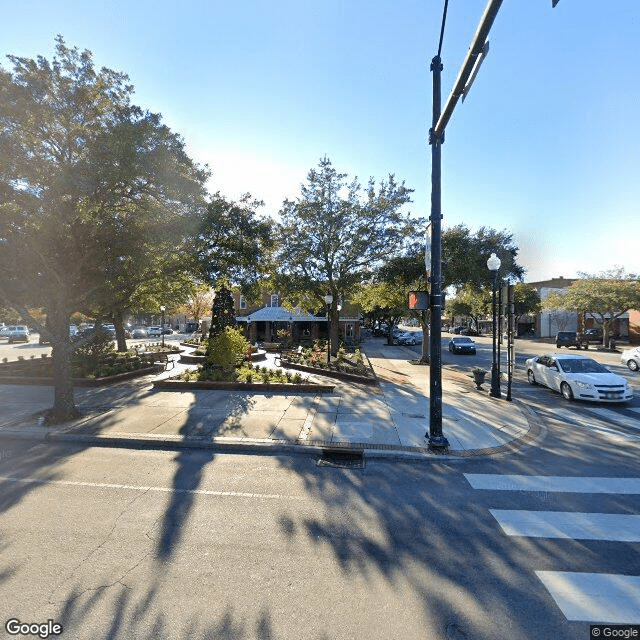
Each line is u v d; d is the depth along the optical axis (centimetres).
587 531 448
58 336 908
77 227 907
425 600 332
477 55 444
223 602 326
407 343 3922
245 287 1120
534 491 559
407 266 1959
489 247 2341
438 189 721
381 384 1425
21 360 1773
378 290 2359
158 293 1505
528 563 386
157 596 332
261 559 388
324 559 390
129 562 381
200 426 853
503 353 2917
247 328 3953
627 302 3030
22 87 818
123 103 954
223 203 1027
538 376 1429
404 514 488
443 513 491
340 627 300
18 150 810
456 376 1730
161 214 998
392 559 391
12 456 701
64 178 789
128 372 1514
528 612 318
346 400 1123
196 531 441
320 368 1669
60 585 345
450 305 6625
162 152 869
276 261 1995
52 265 905
